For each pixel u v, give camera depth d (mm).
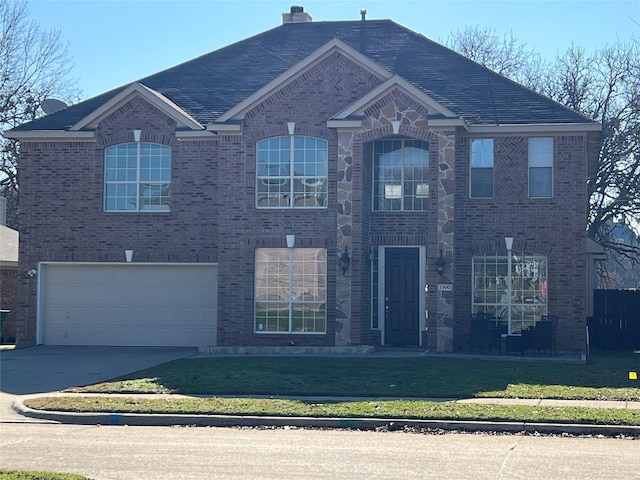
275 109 25094
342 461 10992
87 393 17500
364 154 24797
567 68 43500
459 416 14000
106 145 26969
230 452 11664
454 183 24141
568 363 21797
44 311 27250
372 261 25625
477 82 26531
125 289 26984
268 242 24906
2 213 36844
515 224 24797
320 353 23797
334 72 24969
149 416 14648
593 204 42000
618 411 14328
